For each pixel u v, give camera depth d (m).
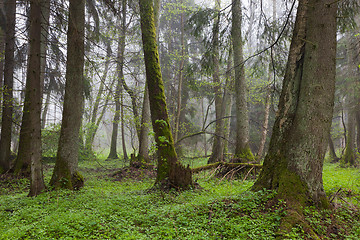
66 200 6.54
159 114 8.17
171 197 6.49
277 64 9.83
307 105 5.12
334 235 4.16
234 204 5.02
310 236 3.94
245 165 10.28
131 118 13.39
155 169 13.02
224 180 9.76
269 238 3.81
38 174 7.39
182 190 7.24
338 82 19.67
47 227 4.52
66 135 8.16
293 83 5.49
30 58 7.39
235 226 4.13
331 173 11.54
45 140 14.47
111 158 22.22
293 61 5.55
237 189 7.77
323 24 5.15
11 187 9.45
